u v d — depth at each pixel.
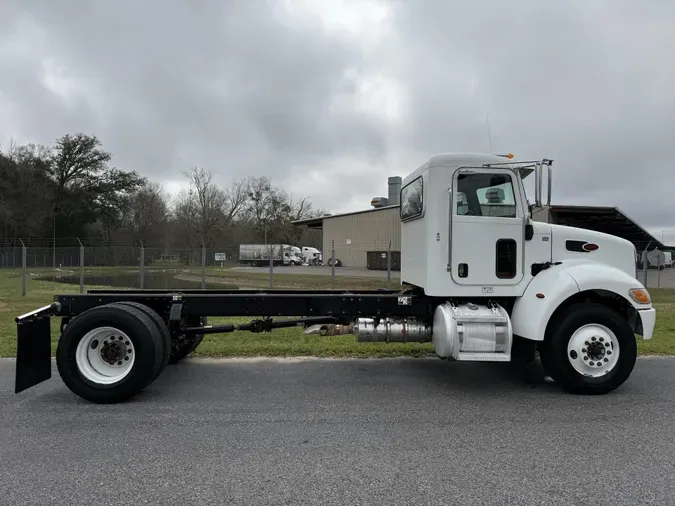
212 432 4.03
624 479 3.18
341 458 3.51
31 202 51.88
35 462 3.43
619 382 5.14
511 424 4.24
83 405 4.78
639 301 5.26
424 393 5.21
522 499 2.91
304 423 4.26
